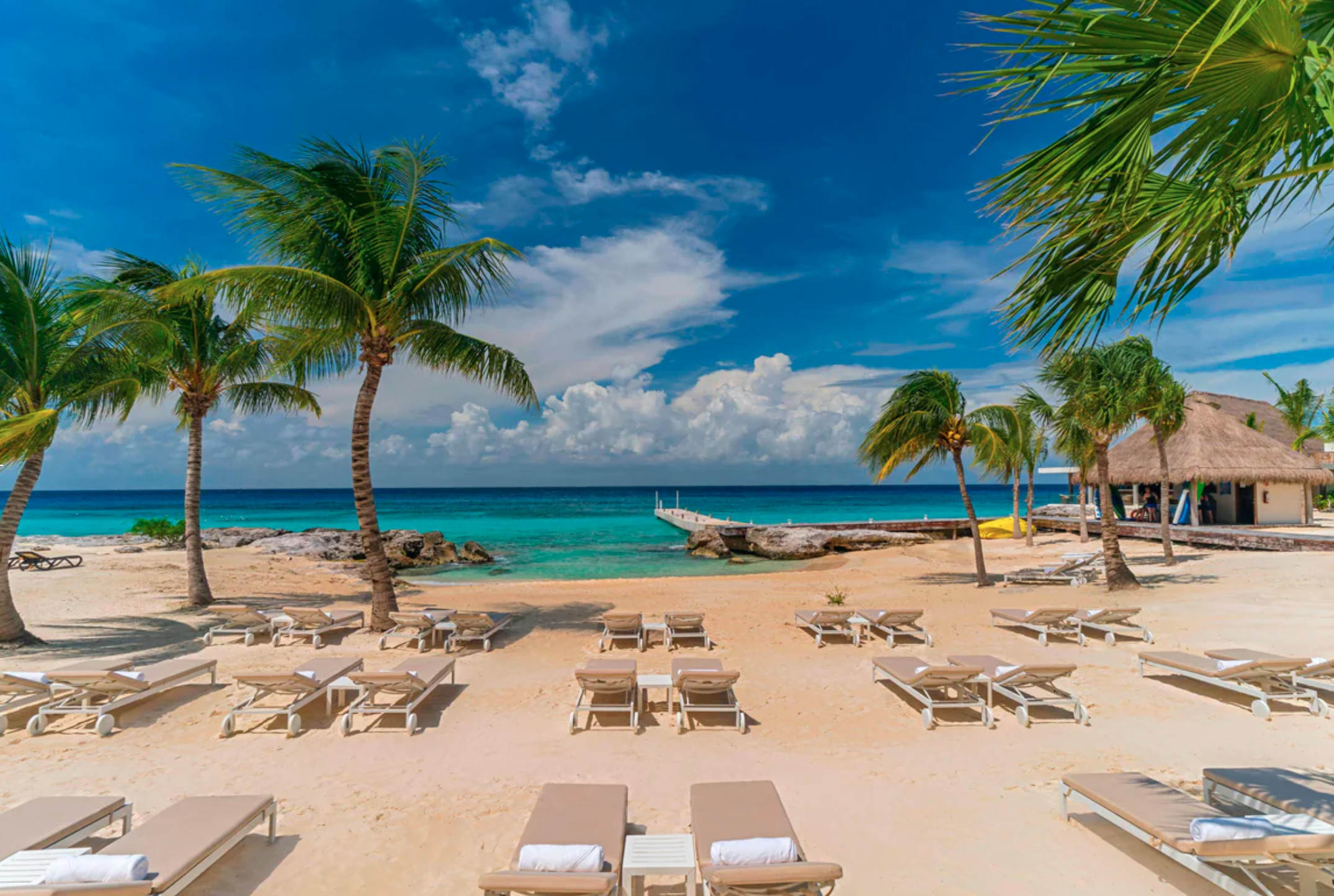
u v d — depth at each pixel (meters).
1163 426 15.66
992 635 9.50
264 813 3.98
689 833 4.12
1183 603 11.08
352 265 9.80
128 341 9.93
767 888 3.03
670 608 12.40
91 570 16.97
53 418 8.38
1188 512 26.09
